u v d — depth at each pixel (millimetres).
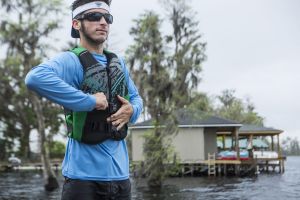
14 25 28828
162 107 29922
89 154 2828
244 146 60969
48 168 30797
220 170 44000
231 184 34312
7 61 29297
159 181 30234
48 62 2777
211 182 36531
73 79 2818
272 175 44594
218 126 42844
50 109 32906
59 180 37688
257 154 48344
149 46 30406
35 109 31203
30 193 28375
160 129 29922
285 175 44281
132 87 3199
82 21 2910
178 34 30906
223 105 89250
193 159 43000
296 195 25703
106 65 2928
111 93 2879
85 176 2811
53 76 2705
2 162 57312
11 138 55906
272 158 47094
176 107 30188
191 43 31000
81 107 2713
